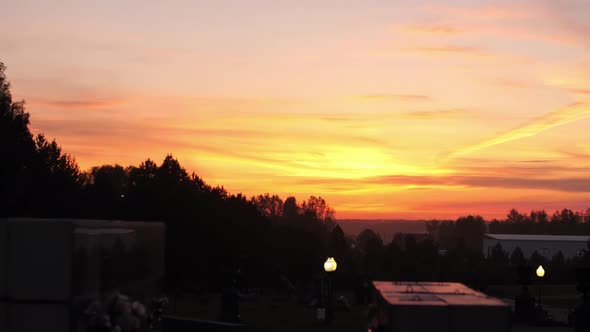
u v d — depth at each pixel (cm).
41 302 1285
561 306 5512
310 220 16275
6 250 1298
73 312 1285
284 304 4394
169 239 5325
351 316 3462
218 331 2366
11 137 4500
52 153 5122
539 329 3150
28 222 1293
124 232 1555
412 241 7394
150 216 5312
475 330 1144
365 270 7331
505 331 1141
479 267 7725
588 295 2591
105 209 5291
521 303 3600
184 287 5856
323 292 3841
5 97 5188
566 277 9062
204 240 5488
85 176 6700
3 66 5522
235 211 6388
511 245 16862
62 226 1288
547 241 16850
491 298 1273
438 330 1145
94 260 1369
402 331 1145
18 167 4416
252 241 6419
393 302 1184
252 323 2989
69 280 1282
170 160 5981
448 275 6962
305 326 2914
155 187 5462
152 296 1838
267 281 6794
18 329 1284
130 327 1429
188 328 2402
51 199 4597
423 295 1314
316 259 7006
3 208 4019
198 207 5566
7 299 1291
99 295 1379
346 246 9144
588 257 10131
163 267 2011
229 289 2945
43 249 1289
